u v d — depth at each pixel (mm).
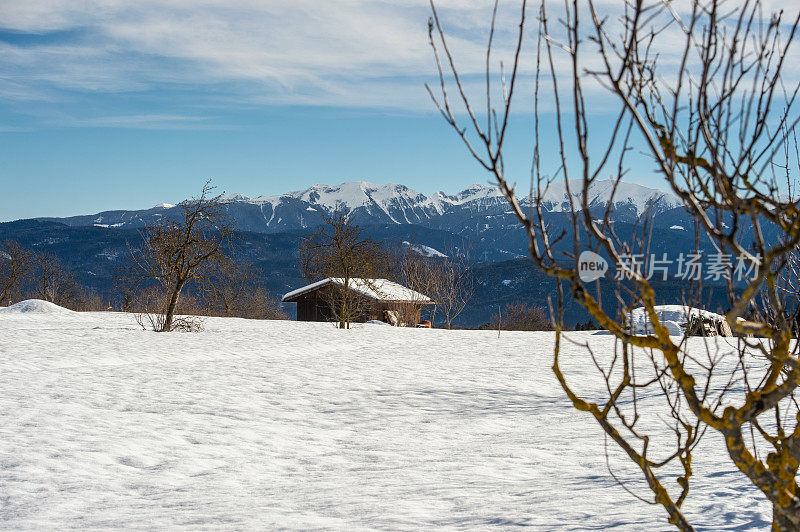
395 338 30078
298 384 14977
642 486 6406
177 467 7965
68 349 20156
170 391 13289
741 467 2531
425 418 11750
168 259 29594
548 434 10227
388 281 53219
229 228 29938
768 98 2373
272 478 7668
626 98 2160
